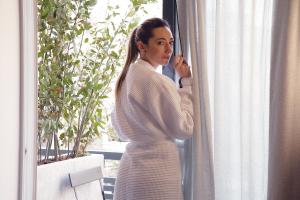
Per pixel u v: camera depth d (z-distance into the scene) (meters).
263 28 1.52
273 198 1.45
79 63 2.22
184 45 1.63
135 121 1.51
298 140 1.46
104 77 2.22
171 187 1.45
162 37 1.54
